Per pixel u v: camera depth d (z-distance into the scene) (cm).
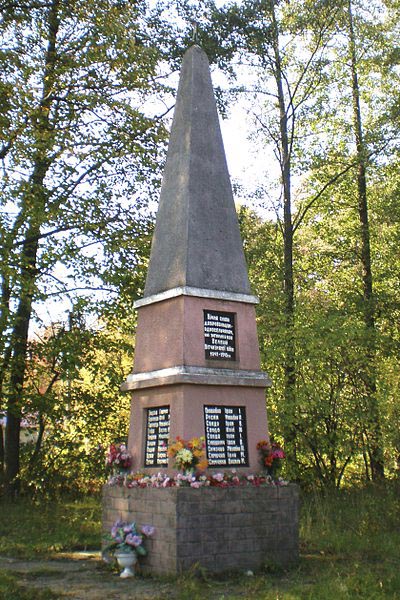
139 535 791
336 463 1605
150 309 937
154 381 874
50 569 800
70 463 1655
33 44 1627
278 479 862
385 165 2016
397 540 986
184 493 770
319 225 2233
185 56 1053
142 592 677
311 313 1617
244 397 894
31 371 1617
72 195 1619
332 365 1520
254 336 934
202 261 915
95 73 1639
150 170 1702
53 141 1485
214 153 994
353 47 1992
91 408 1664
